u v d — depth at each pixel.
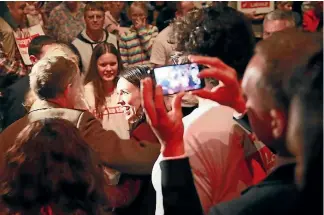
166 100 1.50
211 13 1.55
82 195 1.26
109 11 2.49
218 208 1.38
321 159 1.29
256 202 1.34
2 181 1.26
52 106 1.87
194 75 1.51
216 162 1.48
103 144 1.84
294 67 1.32
